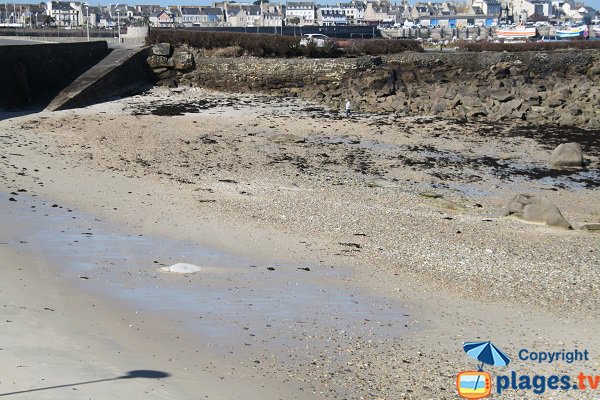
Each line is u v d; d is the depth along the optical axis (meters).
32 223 18.17
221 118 37.97
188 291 13.92
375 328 12.54
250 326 12.30
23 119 34.78
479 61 48.19
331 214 21.08
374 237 18.89
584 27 119.06
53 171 24.72
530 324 13.14
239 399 9.46
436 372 10.81
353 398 9.76
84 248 16.38
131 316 12.40
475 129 36.62
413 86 46.53
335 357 11.17
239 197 22.77
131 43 50.62
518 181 27.28
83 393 9.06
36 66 40.59
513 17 178.50
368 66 46.78
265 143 32.28
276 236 18.56
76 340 11.02
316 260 16.67
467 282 15.52
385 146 32.56
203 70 47.75
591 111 39.31
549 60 48.44
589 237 19.91
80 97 39.62
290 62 47.03
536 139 34.59
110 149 29.28
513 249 18.30
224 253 16.84
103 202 21.11
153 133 33.09
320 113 40.50
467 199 24.36
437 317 13.29
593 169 29.44
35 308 12.26
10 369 9.61
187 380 9.94
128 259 15.80
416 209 22.52
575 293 15.02
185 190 23.38
